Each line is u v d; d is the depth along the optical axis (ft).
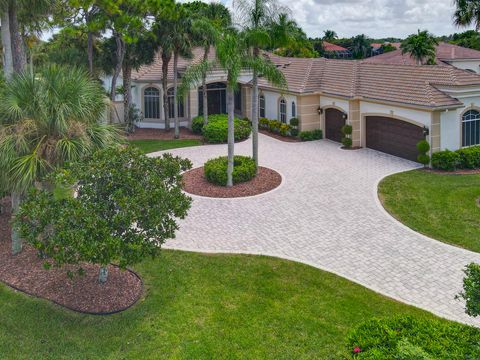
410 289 40.32
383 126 87.81
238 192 67.26
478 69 155.33
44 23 66.44
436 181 69.82
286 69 114.52
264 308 37.19
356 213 58.44
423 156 76.43
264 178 73.26
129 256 33.50
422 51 151.12
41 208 33.99
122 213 33.47
